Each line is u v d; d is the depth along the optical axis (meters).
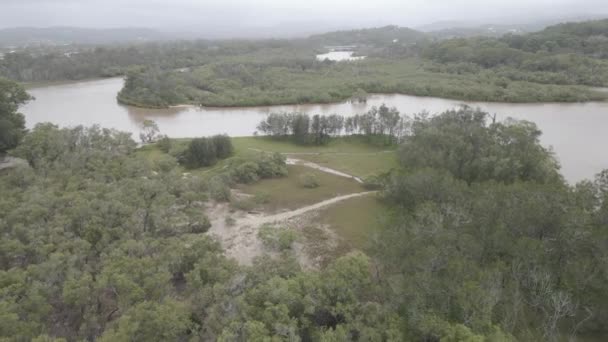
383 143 110.50
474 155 73.50
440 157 73.12
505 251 43.97
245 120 142.88
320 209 72.75
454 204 53.69
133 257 45.75
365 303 39.78
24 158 82.25
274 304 38.47
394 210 63.03
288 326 35.75
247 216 70.25
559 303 37.06
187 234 56.28
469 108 117.50
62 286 41.66
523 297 40.94
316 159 101.00
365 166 95.12
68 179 69.88
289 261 47.72
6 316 34.00
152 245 49.81
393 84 184.88
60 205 57.47
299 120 112.12
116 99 172.25
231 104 163.12
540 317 40.25
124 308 38.41
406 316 37.25
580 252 42.50
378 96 179.25
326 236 62.91
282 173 89.94
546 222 45.12
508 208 48.06
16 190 63.78
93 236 51.41
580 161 92.06
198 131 128.75
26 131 96.69
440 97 171.38
